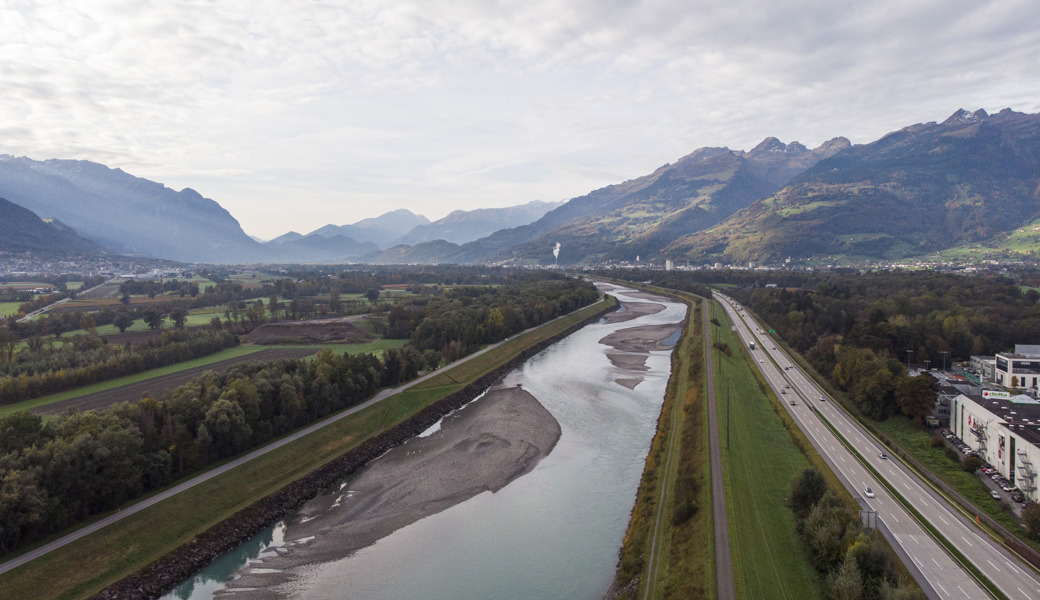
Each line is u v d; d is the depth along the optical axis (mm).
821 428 101875
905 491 75500
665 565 61469
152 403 84625
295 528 76875
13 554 61969
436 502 82938
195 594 62688
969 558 59156
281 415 101188
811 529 61594
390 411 119812
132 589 61781
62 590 59219
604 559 67250
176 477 82000
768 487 76938
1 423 72062
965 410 96438
